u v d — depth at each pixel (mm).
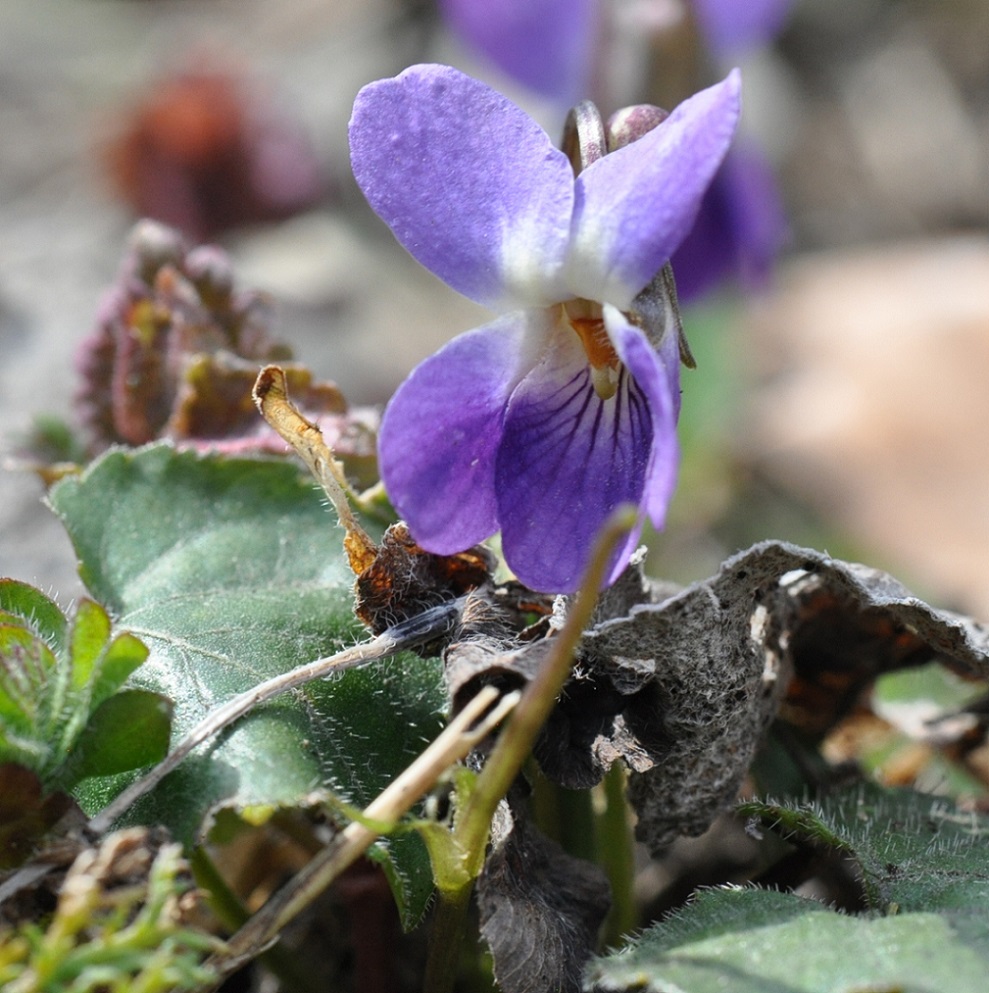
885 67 471
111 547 163
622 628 151
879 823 160
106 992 143
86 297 269
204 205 350
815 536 284
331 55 477
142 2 540
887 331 316
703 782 156
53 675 147
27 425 192
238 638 157
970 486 285
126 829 145
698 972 142
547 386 152
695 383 279
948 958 141
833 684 168
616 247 148
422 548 151
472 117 149
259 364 181
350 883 167
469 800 145
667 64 251
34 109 463
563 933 153
